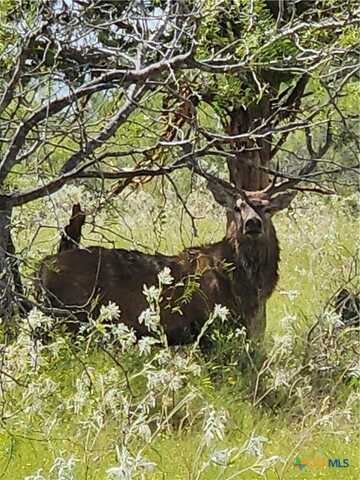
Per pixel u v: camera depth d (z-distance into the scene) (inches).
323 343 494.3
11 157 315.0
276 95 484.1
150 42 311.4
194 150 346.6
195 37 323.9
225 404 428.1
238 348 494.6
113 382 379.6
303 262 725.9
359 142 405.1
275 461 329.4
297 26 311.4
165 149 394.9
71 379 410.6
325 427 419.2
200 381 436.5
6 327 358.6
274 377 431.5
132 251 540.7
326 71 396.2
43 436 368.2
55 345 384.2
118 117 327.0
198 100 428.5
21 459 355.9
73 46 325.4
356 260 590.6
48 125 341.1
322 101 485.7
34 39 301.9
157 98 406.6
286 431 421.1
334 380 482.0
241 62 313.9
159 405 418.3
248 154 509.7
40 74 313.1
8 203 331.6
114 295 528.1
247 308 530.0
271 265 535.5
